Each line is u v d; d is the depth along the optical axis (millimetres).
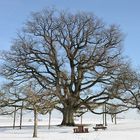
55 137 35875
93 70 62938
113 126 59781
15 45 62406
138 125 60719
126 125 61875
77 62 63906
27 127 62500
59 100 60625
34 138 34781
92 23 63938
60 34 63812
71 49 64062
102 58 62219
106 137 34750
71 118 64312
